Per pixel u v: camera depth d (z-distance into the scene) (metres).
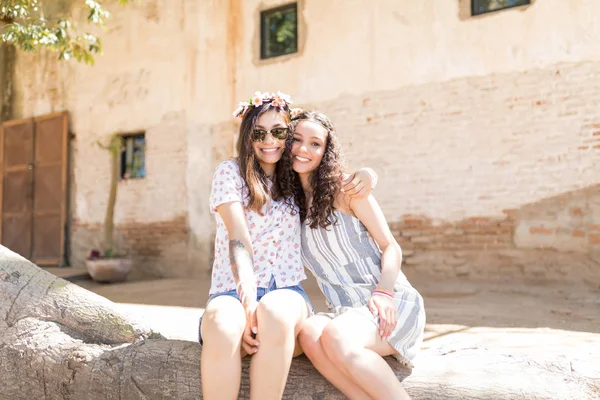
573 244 5.94
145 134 9.12
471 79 6.59
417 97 6.94
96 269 7.79
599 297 5.41
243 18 8.34
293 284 2.29
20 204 10.13
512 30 6.36
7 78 10.66
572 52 6.02
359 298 2.26
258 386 1.91
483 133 6.50
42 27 6.37
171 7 8.95
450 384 2.05
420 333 2.21
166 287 7.23
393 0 7.14
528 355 2.24
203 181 8.55
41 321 2.58
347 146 7.40
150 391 2.29
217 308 2.03
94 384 2.38
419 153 6.90
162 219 8.86
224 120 8.42
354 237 2.31
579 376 2.07
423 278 6.82
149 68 9.12
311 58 7.72
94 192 9.50
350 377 1.98
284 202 2.35
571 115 6.01
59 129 9.78
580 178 5.93
